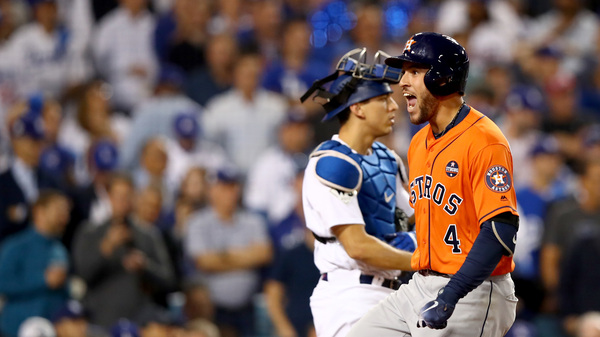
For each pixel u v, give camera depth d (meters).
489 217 12.27
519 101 38.41
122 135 36.78
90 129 34.72
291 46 40.19
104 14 44.75
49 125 33.19
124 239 28.12
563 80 40.16
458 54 12.80
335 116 15.98
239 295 29.92
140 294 28.11
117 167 33.12
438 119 13.09
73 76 41.38
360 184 15.39
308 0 45.88
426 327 13.23
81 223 31.03
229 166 35.00
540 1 52.34
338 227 15.30
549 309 30.84
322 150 15.70
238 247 30.33
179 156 34.09
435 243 13.14
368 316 14.20
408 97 13.28
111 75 41.69
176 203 32.31
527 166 36.25
